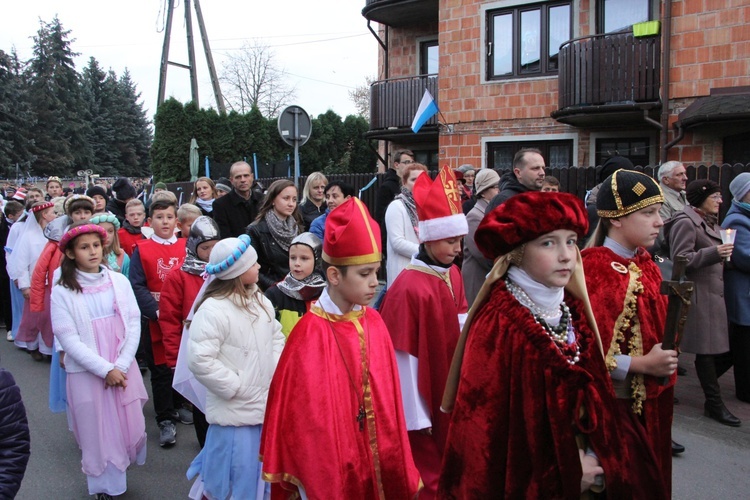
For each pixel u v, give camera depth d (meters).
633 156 13.63
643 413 2.56
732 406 5.80
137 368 4.36
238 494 3.40
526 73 14.73
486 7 14.81
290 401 2.76
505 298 2.25
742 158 11.18
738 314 5.70
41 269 6.52
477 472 2.17
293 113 9.06
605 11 13.73
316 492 2.66
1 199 13.34
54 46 54.88
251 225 5.36
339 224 2.83
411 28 17.84
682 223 5.31
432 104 12.28
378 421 2.88
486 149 15.23
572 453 2.06
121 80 68.31
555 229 2.18
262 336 3.54
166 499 4.32
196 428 4.72
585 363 2.23
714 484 4.39
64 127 53.97
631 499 2.20
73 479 4.68
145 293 5.30
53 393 4.70
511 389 2.14
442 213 3.49
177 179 22.97
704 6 11.66
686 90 11.92
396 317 3.50
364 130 30.36
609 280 2.58
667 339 2.44
